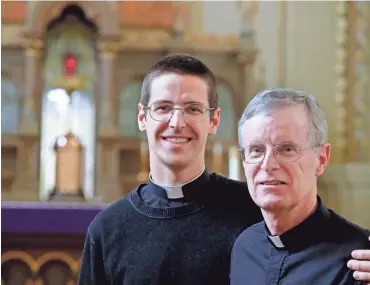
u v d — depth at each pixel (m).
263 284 1.72
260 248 1.81
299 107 1.70
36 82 7.18
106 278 2.16
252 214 2.15
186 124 2.09
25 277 3.06
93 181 7.14
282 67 7.49
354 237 1.70
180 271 2.07
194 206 2.16
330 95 7.42
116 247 2.15
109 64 7.24
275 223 1.74
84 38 7.36
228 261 2.07
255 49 7.35
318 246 1.70
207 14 7.53
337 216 1.79
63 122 7.26
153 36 7.40
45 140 7.25
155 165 2.22
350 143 7.30
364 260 1.60
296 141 1.66
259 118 1.69
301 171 1.67
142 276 2.07
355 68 7.39
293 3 7.56
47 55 7.30
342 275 1.62
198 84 2.10
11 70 7.20
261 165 1.69
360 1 7.40
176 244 2.10
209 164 7.18
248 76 7.38
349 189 7.16
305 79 7.48
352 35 7.42
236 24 7.52
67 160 6.35
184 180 2.19
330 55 7.47
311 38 7.52
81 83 7.25
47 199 6.23
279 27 7.53
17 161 7.11
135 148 7.28
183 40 7.38
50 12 7.15
